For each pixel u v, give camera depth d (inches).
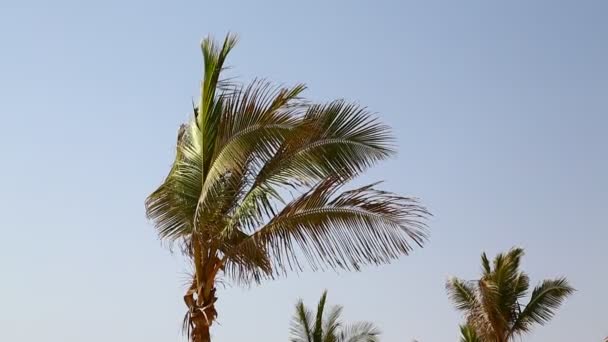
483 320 1231.5
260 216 505.0
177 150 535.2
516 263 1248.2
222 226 517.3
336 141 506.9
